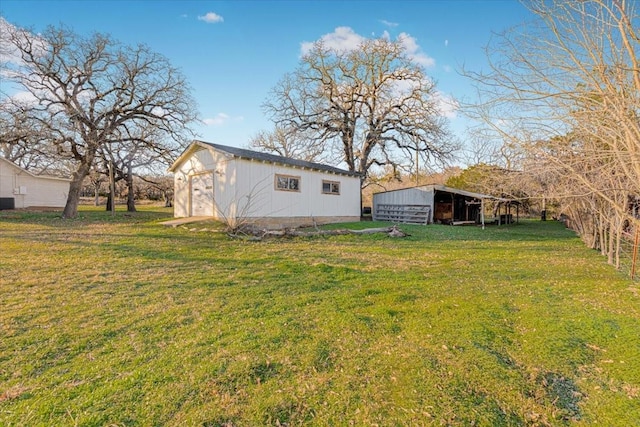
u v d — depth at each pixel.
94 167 21.08
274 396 2.36
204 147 13.42
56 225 12.94
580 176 3.34
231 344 3.14
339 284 5.33
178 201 15.03
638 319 3.84
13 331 3.32
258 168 12.62
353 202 17.61
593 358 2.98
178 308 4.07
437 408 2.26
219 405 2.25
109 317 3.74
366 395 2.40
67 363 2.75
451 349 3.10
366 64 22.22
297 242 10.06
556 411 2.26
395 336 3.38
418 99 21.50
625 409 2.29
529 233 14.23
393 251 8.83
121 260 6.74
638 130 2.64
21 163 25.05
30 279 5.23
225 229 10.86
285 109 23.86
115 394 2.34
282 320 3.75
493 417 2.19
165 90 17.31
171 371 2.64
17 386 2.41
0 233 10.31
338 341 3.25
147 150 19.44
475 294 4.84
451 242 10.84
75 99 15.78
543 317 3.89
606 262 7.51
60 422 2.05
